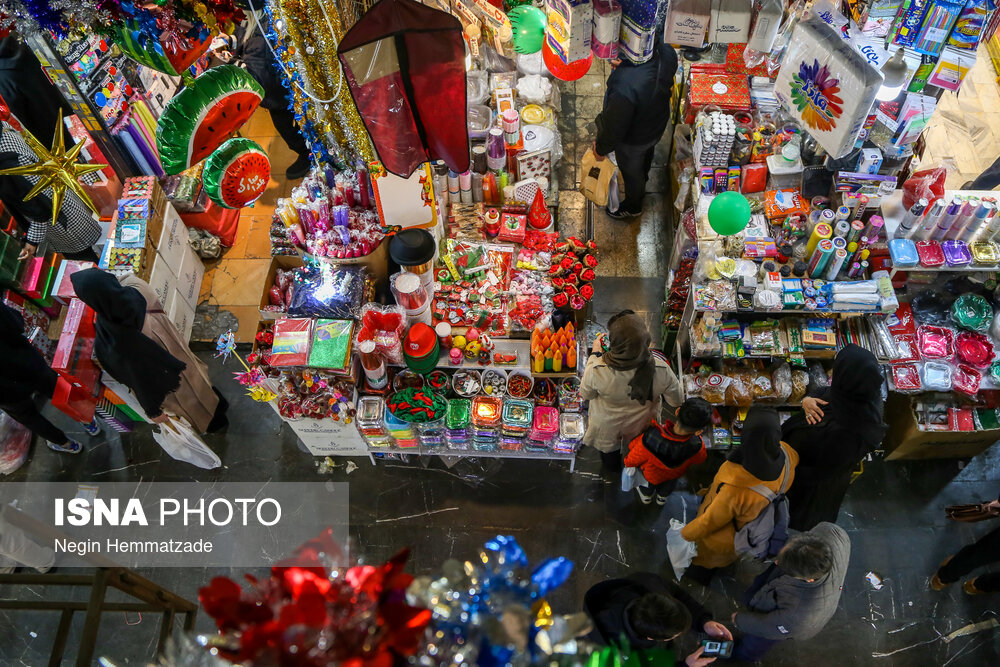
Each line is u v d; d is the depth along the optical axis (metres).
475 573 1.87
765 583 4.39
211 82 4.29
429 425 5.21
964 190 5.45
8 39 5.69
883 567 5.37
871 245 5.23
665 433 4.75
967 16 4.74
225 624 1.55
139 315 4.68
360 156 5.17
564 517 5.64
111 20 3.72
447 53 3.66
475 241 5.83
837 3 5.29
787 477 4.35
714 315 5.23
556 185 6.51
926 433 5.34
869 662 5.02
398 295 5.07
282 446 5.98
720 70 6.15
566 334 5.14
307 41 4.25
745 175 5.61
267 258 6.81
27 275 5.63
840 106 4.67
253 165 4.67
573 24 5.40
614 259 6.77
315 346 5.14
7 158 5.31
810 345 5.30
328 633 1.48
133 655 5.05
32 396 5.38
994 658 5.02
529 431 5.25
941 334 5.30
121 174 6.65
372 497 5.76
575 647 1.82
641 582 3.89
